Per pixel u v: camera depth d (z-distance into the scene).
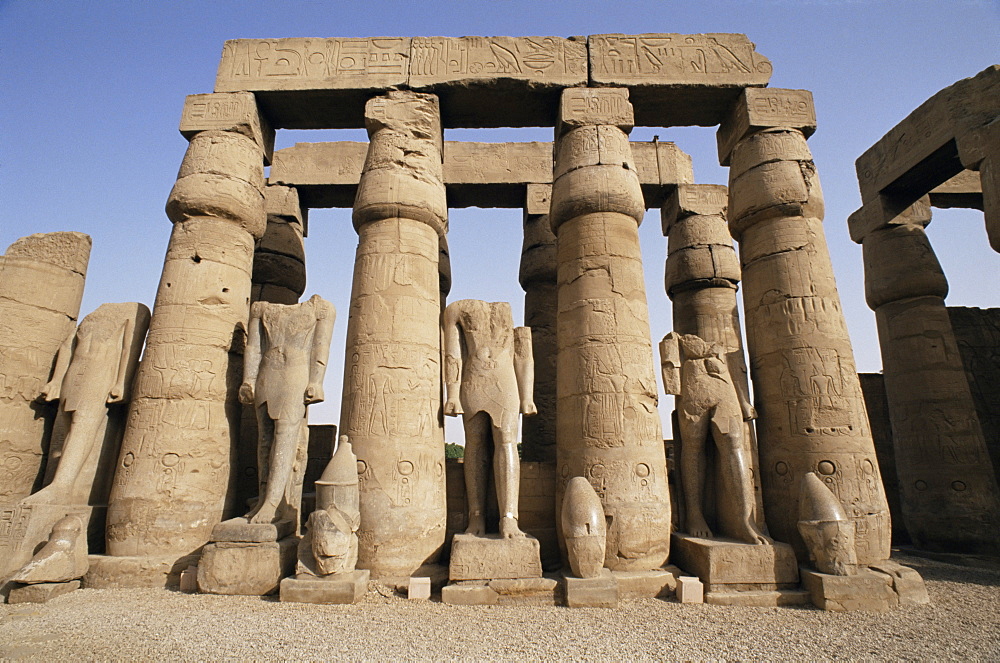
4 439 7.95
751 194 8.80
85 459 7.73
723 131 9.92
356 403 7.64
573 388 7.89
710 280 11.85
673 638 5.12
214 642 4.74
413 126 9.01
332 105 9.70
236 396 8.43
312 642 4.78
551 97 9.54
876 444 12.23
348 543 6.43
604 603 6.15
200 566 6.46
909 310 10.87
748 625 5.54
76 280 9.16
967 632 5.38
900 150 10.84
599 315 7.97
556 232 9.05
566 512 6.64
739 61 9.48
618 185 8.47
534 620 5.62
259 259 11.84
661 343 8.31
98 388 7.98
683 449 7.89
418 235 8.49
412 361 7.81
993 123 8.76
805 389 7.75
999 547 9.21
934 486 9.90
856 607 6.09
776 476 7.85
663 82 9.32
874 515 7.21
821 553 6.48
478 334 7.93
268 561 6.46
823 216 8.75
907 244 11.08
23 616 5.48
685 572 7.19
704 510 7.72
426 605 6.11
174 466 7.46
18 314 8.41
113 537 7.22
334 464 6.73
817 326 7.95
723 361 7.94
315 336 7.61
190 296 8.20
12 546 6.73
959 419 10.02
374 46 9.59
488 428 7.66
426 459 7.52
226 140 9.00
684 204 12.28
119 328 8.34
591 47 9.53
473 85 9.30
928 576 8.03
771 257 8.48
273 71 9.49
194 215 8.67
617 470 7.33
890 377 10.97
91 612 5.62
